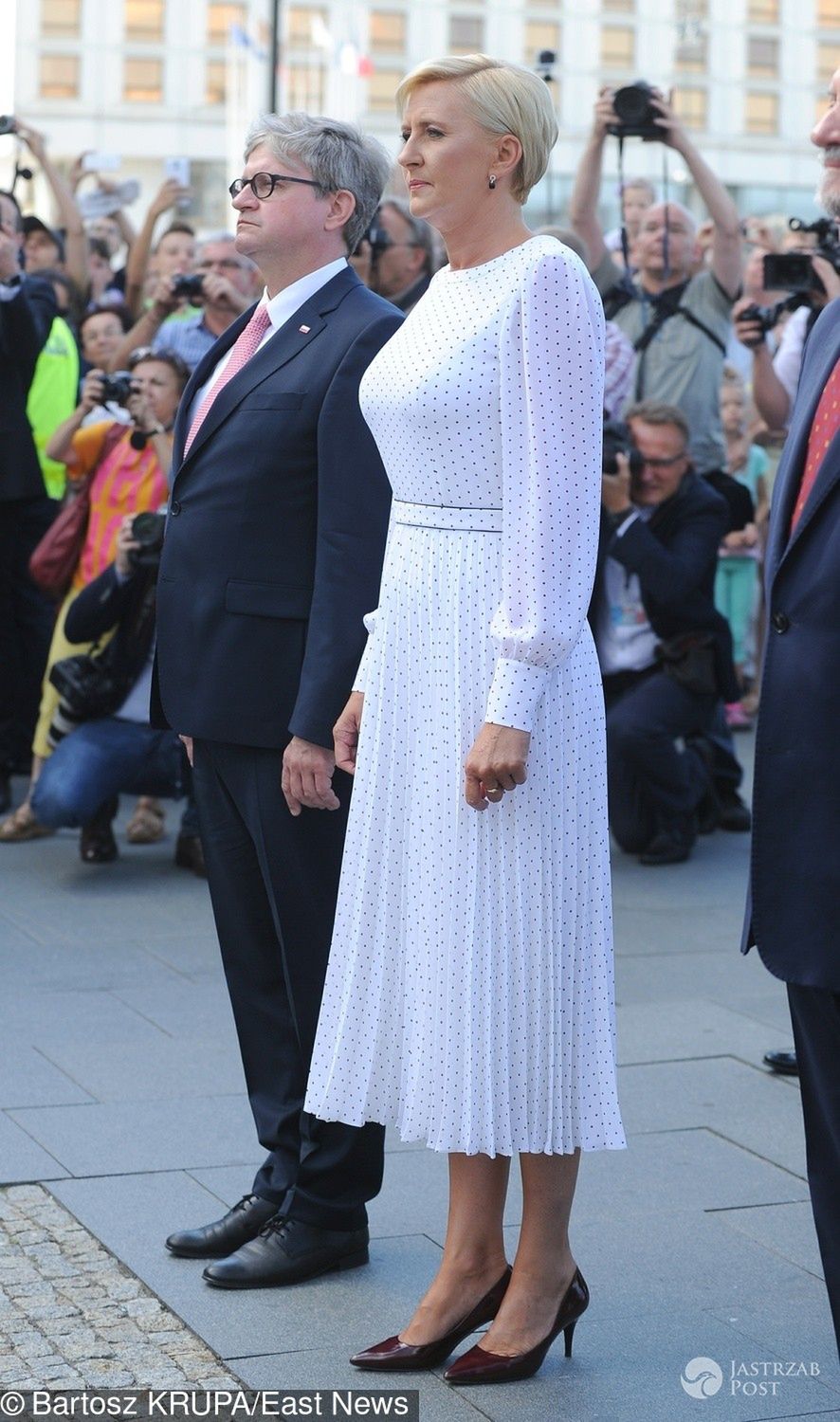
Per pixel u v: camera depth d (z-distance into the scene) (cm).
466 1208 411
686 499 929
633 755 916
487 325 378
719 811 1019
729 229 992
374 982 404
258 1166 521
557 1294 407
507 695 375
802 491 371
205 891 859
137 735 871
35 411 1026
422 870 394
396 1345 406
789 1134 556
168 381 888
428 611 391
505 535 380
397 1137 553
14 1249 464
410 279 956
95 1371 401
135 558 832
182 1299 438
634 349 1005
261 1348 414
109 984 704
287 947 452
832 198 372
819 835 358
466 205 386
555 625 375
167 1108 567
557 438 374
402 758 397
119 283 1365
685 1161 534
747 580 1293
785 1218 494
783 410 862
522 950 388
